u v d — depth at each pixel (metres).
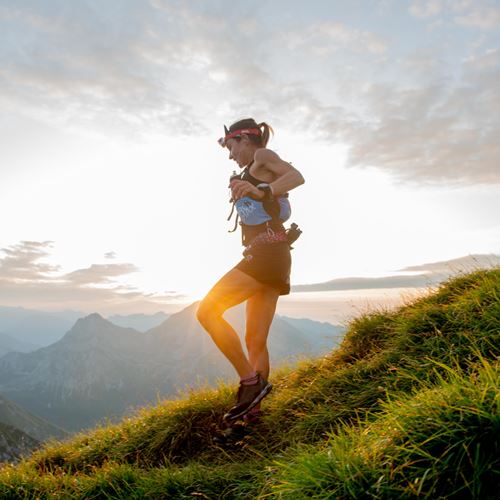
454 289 5.79
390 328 5.34
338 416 3.97
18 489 4.06
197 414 5.05
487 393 2.33
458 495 2.06
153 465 4.69
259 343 4.73
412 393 3.63
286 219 4.71
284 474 2.72
